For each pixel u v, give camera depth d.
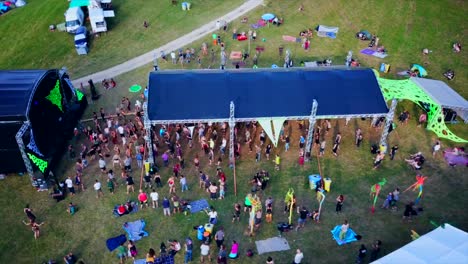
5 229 26.89
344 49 46.75
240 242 25.53
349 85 32.38
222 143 32.12
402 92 35.38
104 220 27.31
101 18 49.69
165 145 33.75
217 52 46.41
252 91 31.70
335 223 26.81
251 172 31.09
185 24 52.66
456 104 34.09
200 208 27.98
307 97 31.59
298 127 35.62
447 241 21.69
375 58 45.16
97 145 32.78
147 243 25.61
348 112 30.95
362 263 24.22
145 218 27.36
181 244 25.48
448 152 32.44
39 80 31.03
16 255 25.17
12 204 28.67
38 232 26.28
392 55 45.72
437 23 51.44
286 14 54.12
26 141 28.41
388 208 27.81
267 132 30.22
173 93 31.31
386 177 30.53
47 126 31.50
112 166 31.67
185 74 32.78
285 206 27.39
